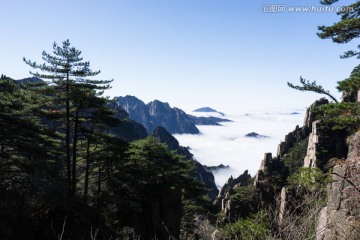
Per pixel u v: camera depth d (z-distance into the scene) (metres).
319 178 10.42
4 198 20.05
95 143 28.50
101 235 23.61
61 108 27.17
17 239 17.53
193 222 23.36
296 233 5.26
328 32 11.35
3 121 20.14
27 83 24.61
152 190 30.62
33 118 24.73
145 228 30.27
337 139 59.06
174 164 33.84
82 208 24.20
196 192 33.75
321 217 9.12
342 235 7.50
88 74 25.12
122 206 26.08
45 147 23.44
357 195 8.13
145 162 32.38
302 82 12.83
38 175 22.19
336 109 11.84
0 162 21.86
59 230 20.25
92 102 25.23
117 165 28.30
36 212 20.73
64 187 22.33
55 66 24.19
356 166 7.35
